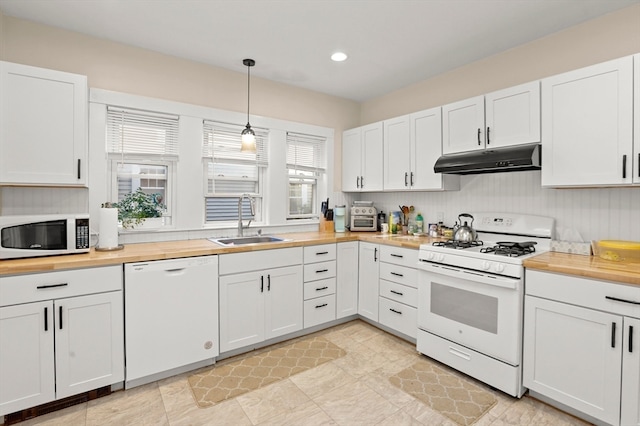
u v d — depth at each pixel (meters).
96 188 2.51
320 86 3.61
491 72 2.85
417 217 3.43
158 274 2.21
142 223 2.71
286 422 1.86
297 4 2.10
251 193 3.41
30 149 2.03
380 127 3.50
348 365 2.49
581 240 2.33
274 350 2.74
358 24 2.34
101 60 2.54
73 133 2.16
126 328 2.11
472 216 2.90
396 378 2.31
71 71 2.43
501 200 2.81
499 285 2.08
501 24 2.34
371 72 3.21
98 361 2.01
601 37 2.23
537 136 2.25
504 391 2.08
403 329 2.87
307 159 3.79
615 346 1.68
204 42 2.61
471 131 2.67
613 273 1.67
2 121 1.96
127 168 2.73
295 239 3.04
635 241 2.10
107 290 2.04
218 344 2.49
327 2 2.08
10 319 1.77
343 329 3.20
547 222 2.47
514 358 2.04
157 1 2.07
